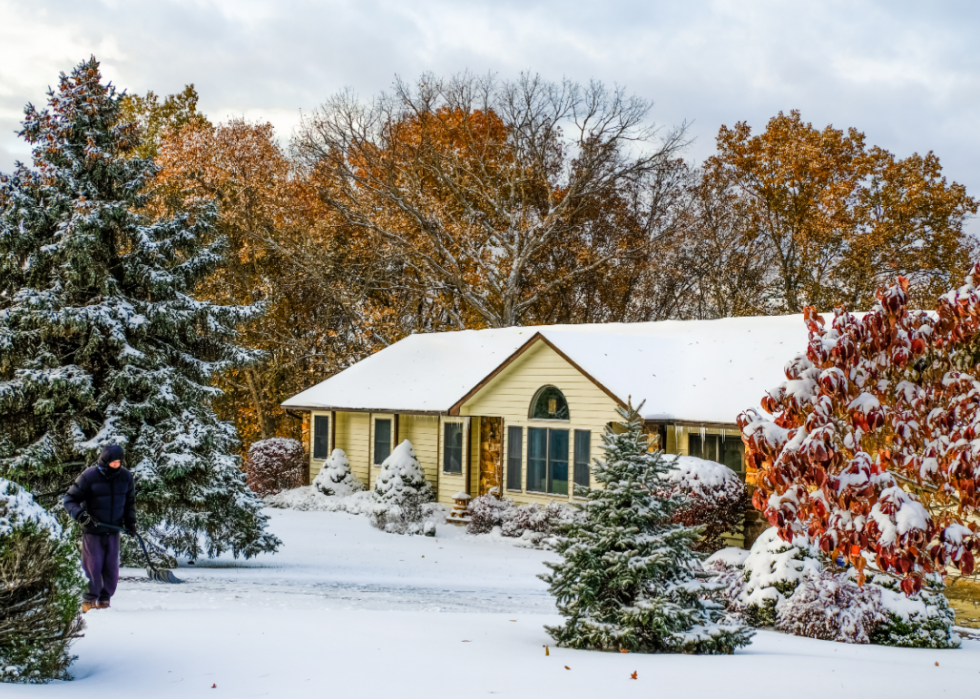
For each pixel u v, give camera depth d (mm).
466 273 44500
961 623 13828
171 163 42906
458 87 45781
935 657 10070
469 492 26938
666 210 46625
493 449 27094
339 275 43156
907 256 41250
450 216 45844
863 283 40938
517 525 23031
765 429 6250
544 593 15398
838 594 11492
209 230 18203
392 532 24078
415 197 44812
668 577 9094
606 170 44656
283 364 41750
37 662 6191
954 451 5875
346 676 6457
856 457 5773
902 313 6395
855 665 8195
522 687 6258
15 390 15203
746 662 8016
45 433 15789
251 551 17141
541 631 9930
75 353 16219
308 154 45094
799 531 6250
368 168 46000
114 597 11219
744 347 24312
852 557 6016
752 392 21359
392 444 29281
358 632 8555
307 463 33312
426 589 15078
